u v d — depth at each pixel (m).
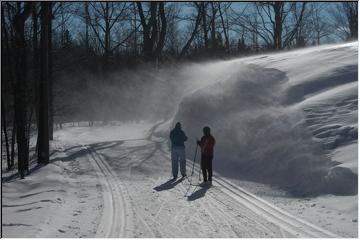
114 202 11.12
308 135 13.75
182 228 8.73
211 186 13.02
